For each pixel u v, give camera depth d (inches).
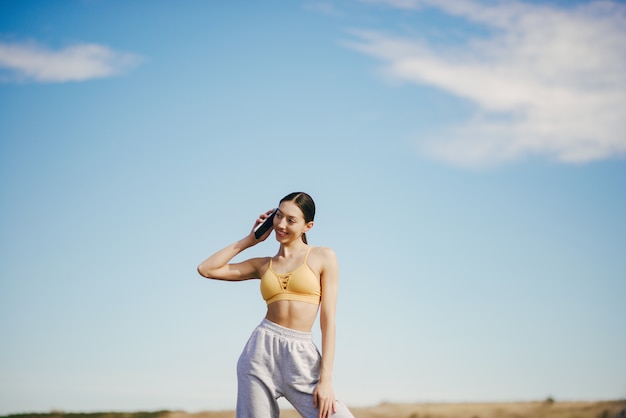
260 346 188.5
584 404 406.9
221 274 196.9
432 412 403.2
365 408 407.2
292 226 189.6
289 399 187.9
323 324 188.2
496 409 415.2
